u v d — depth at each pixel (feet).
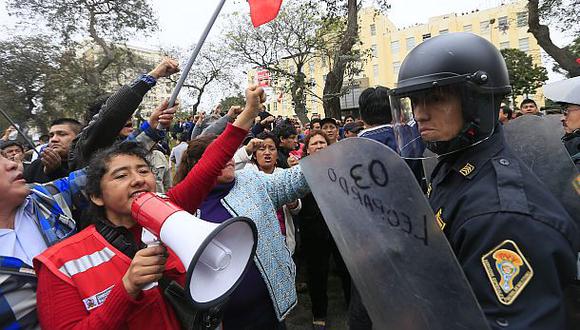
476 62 3.32
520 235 2.78
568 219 2.96
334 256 11.34
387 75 121.60
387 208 3.11
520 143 4.64
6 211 4.83
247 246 3.71
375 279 3.39
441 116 3.46
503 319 2.68
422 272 2.94
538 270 2.70
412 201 2.90
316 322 10.56
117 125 6.97
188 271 2.96
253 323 6.15
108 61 56.39
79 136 7.41
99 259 4.22
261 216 6.34
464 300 2.70
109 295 3.63
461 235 3.07
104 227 4.47
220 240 3.58
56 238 5.20
